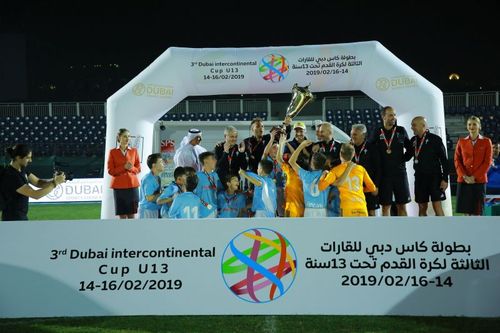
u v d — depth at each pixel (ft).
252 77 30.91
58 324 15.21
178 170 21.59
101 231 16.33
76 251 16.24
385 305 15.65
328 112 79.92
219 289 15.96
